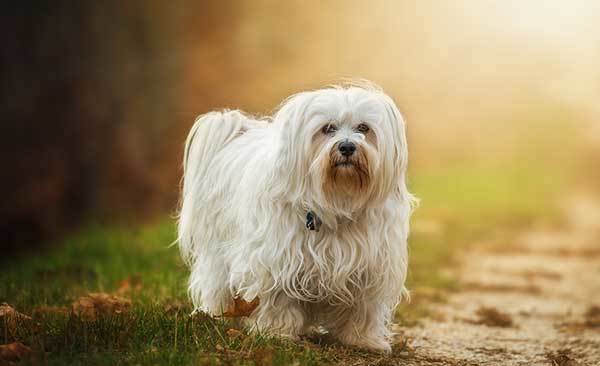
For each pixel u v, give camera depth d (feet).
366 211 17.95
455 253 42.60
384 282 18.33
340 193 17.70
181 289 24.77
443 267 38.19
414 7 94.32
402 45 93.56
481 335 23.48
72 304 21.65
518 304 29.40
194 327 18.03
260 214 18.06
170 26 61.57
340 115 17.57
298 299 18.39
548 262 41.42
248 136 20.29
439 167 94.02
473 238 48.65
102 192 57.98
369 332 18.90
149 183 58.90
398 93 92.53
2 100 59.41
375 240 18.01
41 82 59.77
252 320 18.75
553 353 21.29
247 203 18.42
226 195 19.71
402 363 18.51
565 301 30.32
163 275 27.27
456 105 103.04
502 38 108.17
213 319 18.85
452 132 100.94
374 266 18.11
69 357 15.92
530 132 107.55
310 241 17.87
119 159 58.90
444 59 100.32
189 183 20.95
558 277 36.29
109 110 59.36
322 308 19.11
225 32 74.79
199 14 71.77
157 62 60.70
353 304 18.66
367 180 17.61
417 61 96.48
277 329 18.25
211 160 20.57
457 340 22.62
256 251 18.12
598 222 62.39
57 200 57.11
